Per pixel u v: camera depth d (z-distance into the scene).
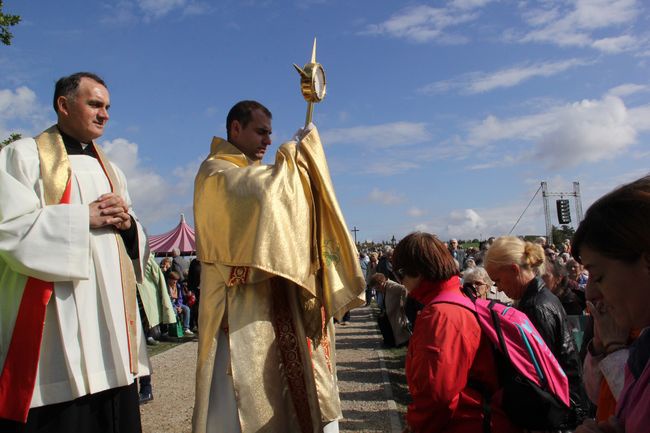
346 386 8.54
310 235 3.44
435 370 2.55
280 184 3.30
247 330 3.34
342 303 3.44
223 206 3.31
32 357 3.01
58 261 3.04
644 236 1.47
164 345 13.55
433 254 2.89
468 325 2.65
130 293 3.49
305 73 3.47
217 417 3.35
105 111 3.53
